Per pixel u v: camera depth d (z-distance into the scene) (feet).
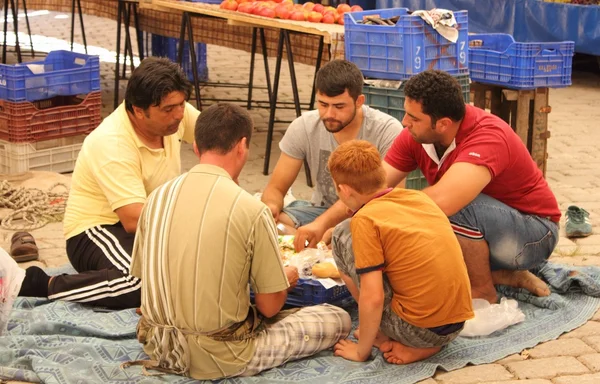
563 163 20.77
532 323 11.97
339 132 13.34
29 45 36.37
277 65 19.66
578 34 29.43
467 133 11.62
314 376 10.38
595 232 15.92
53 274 13.83
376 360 10.67
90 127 19.74
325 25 19.29
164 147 12.69
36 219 16.43
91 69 19.44
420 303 10.27
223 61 34.60
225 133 9.88
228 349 10.12
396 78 16.35
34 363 10.43
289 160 13.87
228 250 9.66
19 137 18.63
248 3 20.86
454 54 16.48
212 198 9.73
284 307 12.16
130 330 11.48
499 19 31.07
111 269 12.25
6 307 11.45
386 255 10.25
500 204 12.09
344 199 10.55
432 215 10.39
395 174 12.70
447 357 10.98
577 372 10.71
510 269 12.70
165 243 9.74
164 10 23.21
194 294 9.70
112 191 12.07
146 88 11.57
